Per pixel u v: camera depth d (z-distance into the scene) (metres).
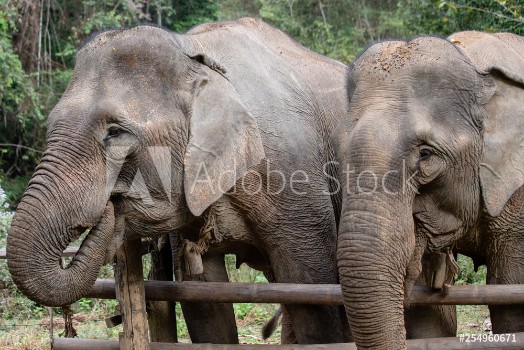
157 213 5.02
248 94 5.56
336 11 22.06
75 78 5.00
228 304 5.96
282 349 5.10
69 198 4.66
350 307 4.27
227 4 22.78
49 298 4.64
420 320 5.31
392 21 20.83
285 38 6.56
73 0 18.31
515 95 4.86
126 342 5.30
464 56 4.78
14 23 16.62
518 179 4.79
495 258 5.24
